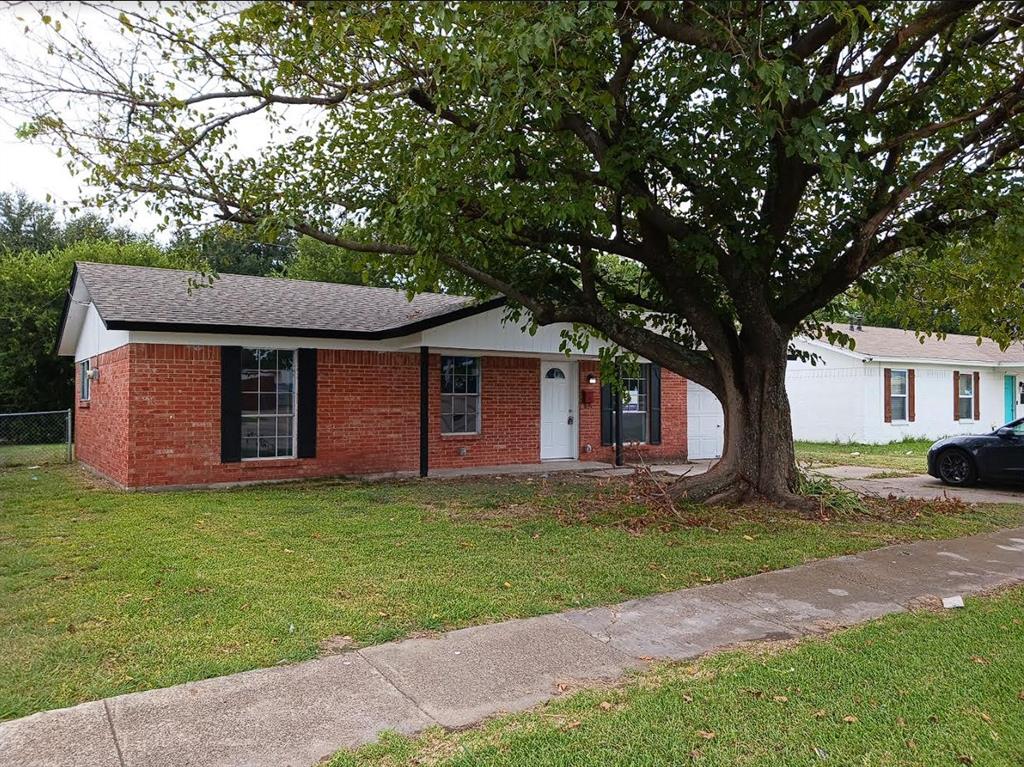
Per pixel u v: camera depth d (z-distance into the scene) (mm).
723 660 4121
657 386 16000
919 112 8164
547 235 9016
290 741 3121
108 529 7523
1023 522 8586
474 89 6934
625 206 9055
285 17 6941
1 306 22578
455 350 12883
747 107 7020
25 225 35938
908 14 7004
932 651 4254
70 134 7879
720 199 8438
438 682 3773
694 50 7367
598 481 11961
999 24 7285
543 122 7648
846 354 20672
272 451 11773
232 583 5504
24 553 6418
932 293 9703
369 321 12953
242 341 11266
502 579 5723
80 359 15570
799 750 3070
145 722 3275
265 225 8562
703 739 3162
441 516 8453
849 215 8852
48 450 18344
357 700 3541
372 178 9516
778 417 9266
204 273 9742
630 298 10492
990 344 25953
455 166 7547
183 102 7805
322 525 7828
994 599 5414
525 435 14422
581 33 6355
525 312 12938
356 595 5242
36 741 3088
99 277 12609
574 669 3982
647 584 5660
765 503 9109
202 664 3943
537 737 3166
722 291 9984
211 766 2910
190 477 10875
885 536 7574
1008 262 8062
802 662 4074
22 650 4117
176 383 10766
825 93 7152
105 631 4438
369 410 12523
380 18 6535
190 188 8742
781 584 5750
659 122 8266
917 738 3184
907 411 21422
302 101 8109
